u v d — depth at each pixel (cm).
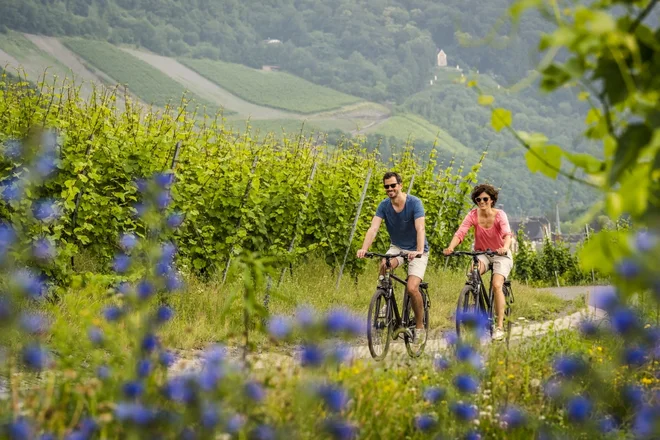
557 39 415
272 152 3444
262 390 755
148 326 823
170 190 2517
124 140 2689
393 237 1905
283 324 852
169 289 955
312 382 829
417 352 1778
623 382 1073
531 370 1187
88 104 3019
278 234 3097
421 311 1841
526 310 2852
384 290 1762
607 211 429
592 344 1341
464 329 1847
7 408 795
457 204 4466
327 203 3303
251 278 742
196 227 2703
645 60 451
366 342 1861
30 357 878
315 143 3669
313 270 3272
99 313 1097
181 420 705
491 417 943
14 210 2009
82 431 677
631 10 440
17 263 1895
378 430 853
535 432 918
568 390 1028
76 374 810
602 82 459
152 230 1106
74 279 1030
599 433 911
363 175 3769
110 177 2522
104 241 2419
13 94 2839
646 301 1134
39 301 1827
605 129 499
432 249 4450
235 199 2792
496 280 1953
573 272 7631
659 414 854
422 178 4406
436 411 952
